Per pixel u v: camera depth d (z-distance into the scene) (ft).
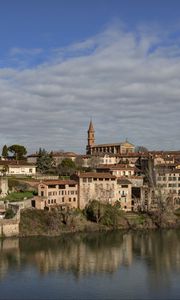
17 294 408.67
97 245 615.57
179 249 592.60
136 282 445.78
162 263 518.37
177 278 459.32
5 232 653.71
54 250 580.71
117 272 481.46
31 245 606.96
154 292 415.23
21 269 488.02
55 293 411.54
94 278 457.68
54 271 481.87
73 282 444.55
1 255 548.31
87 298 398.83
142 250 586.45
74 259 536.01
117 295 407.44
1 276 461.37
